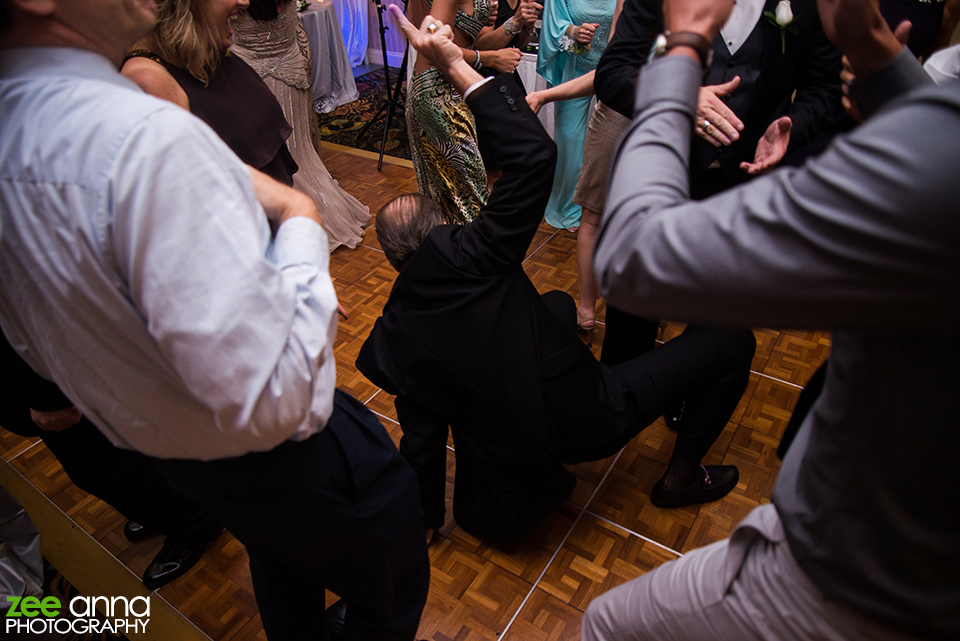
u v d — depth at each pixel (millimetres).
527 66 3471
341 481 1007
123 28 730
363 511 1037
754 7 1611
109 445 1471
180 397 767
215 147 693
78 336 724
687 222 498
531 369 1407
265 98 1914
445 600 1648
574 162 3174
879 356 542
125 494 1556
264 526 974
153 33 1546
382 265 3096
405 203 1505
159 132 635
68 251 655
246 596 1702
